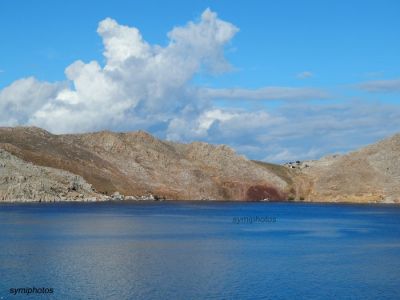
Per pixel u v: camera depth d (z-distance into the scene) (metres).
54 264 59.19
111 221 117.88
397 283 52.69
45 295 45.72
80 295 46.00
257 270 58.38
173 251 71.19
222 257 66.88
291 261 64.62
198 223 119.06
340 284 52.03
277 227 114.38
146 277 53.53
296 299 46.22
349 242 85.38
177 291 48.12
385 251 74.56
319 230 108.19
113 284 50.19
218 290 48.75
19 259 61.94
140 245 76.50
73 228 99.19
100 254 67.12
